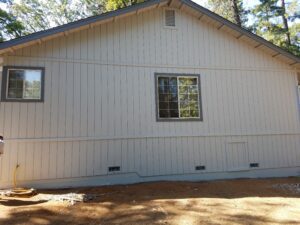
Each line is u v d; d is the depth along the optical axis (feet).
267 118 29.86
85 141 24.29
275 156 29.50
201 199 19.21
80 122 24.36
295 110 30.96
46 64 24.14
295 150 30.30
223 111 28.48
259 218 15.26
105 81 25.50
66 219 14.98
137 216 15.40
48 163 23.17
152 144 25.99
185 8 28.37
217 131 27.96
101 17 24.68
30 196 19.80
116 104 25.50
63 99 24.18
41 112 23.52
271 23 62.03
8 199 18.92
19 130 22.82
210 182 25.57
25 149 22.79
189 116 27.45
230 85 29.14
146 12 27.76
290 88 31.27
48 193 21.02
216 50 29.27
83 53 25.26
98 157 24.44
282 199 19.67
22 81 23.43
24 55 23.65
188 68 28.09
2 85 22.82
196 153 27.09
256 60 30.53
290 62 31.27
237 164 28.14
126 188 22.63
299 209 17.13
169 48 27.89
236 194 21.04
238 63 29.81
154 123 26.30
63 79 24.41
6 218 15.01
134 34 27.02
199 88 28.07
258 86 30.12
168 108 26.94
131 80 26.25
